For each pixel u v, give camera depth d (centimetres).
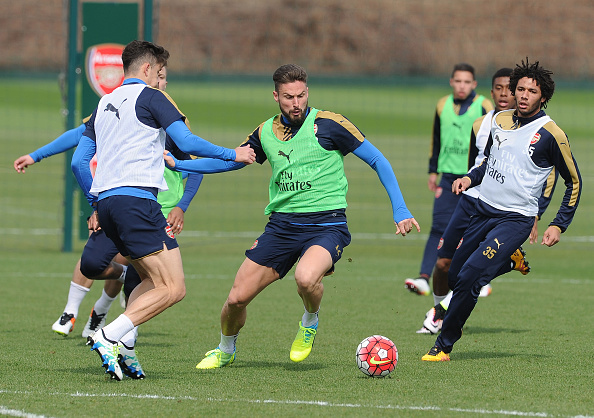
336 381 2088
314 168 2162
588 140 13238
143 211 1983
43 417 1723
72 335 2748
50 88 18412
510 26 19462
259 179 8856
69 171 4781
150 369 2230
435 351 2373
